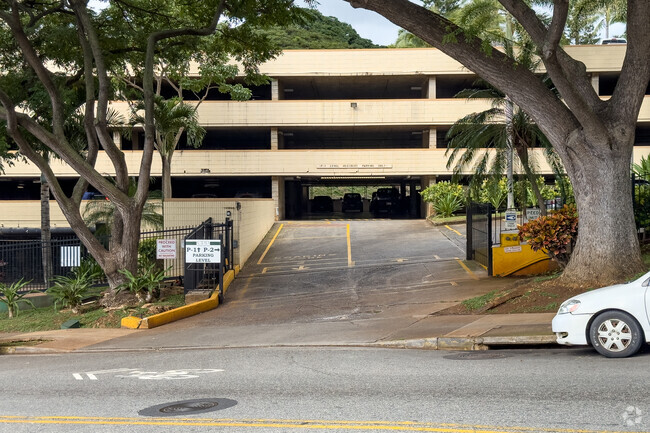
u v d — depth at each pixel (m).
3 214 40.25
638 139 48.44
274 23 20.80
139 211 18.95
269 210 37.97
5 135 24.48
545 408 6.54
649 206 19.61
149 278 18.34
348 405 7.01
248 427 6.24
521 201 28.89
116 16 22.09
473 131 23.52
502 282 18.80
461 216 38.91
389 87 48.44
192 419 6.64
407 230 35.41
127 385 8.80
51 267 22.23
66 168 43.16
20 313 19.36
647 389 7.13
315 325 14.68
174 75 31.28
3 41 21.84
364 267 23.97
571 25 41.31
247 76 24.38
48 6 21.97
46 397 8.24
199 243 18.83
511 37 31.59
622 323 9.12
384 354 10.74
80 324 16.81
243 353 11.60
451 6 27.34
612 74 43.66
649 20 13.61
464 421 6.18
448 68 43.50
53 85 18.41
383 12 14.69
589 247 14.40
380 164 43.78
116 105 41.81
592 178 14.41
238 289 21.19
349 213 55.78
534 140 23.25
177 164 43.78
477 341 11.26
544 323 12.04
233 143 54.50
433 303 16.42
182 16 22.27
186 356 11.55
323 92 50.34
